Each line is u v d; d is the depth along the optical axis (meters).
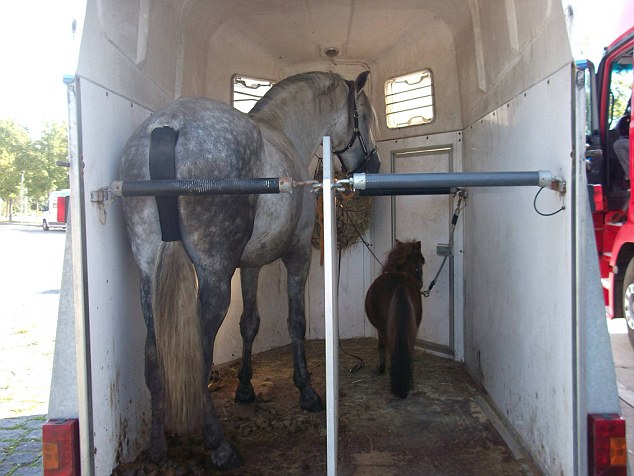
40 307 8.25
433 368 4.15
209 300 2.13
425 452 2.70
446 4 3.50
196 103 2.17
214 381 3.87
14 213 45.53
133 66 2.30
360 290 5.07
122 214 2.14
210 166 1.99
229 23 3.77
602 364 1.66
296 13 3.73
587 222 1.69
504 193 2.84
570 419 1.80
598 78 5.60
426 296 4.18
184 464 2.31
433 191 3.87
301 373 3.27
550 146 1.96
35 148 37.88
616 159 5.41
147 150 1.99
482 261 3.44
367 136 3.87
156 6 2.55
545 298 2.11
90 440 1.70
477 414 3.20
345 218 4.79
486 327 3.36
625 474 1.57
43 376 4.68
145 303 2.09
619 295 5.22
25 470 2.96
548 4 1.93
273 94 3.27
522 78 2.38
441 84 4.22
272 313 4.79
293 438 2.87
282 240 2.67
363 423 3.09
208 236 2.08
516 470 2.46
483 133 3.29
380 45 4.43
